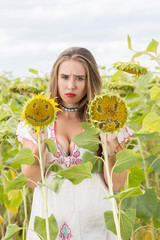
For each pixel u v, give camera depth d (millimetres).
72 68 2021
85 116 2148
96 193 2068
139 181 2828
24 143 2096
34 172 2014
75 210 2041
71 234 2035
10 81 4699
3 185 2941
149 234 3232
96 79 2127
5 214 3541
